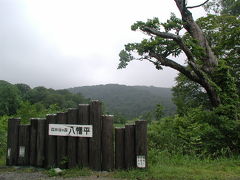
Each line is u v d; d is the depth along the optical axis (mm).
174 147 8953
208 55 12133
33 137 7043
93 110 6473
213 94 11781
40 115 12578
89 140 6465
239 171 6367
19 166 7043
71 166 6523
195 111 11109
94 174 6047
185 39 13164
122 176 5812
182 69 11648
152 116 13633
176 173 6031
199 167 6805
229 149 8773
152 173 5973
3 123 12352
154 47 11359
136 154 6180
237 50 16188
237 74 16344
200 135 9328
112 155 6344
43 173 6352
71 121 6629
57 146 6711
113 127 6453
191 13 12375
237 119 10641
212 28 15516
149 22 11250
